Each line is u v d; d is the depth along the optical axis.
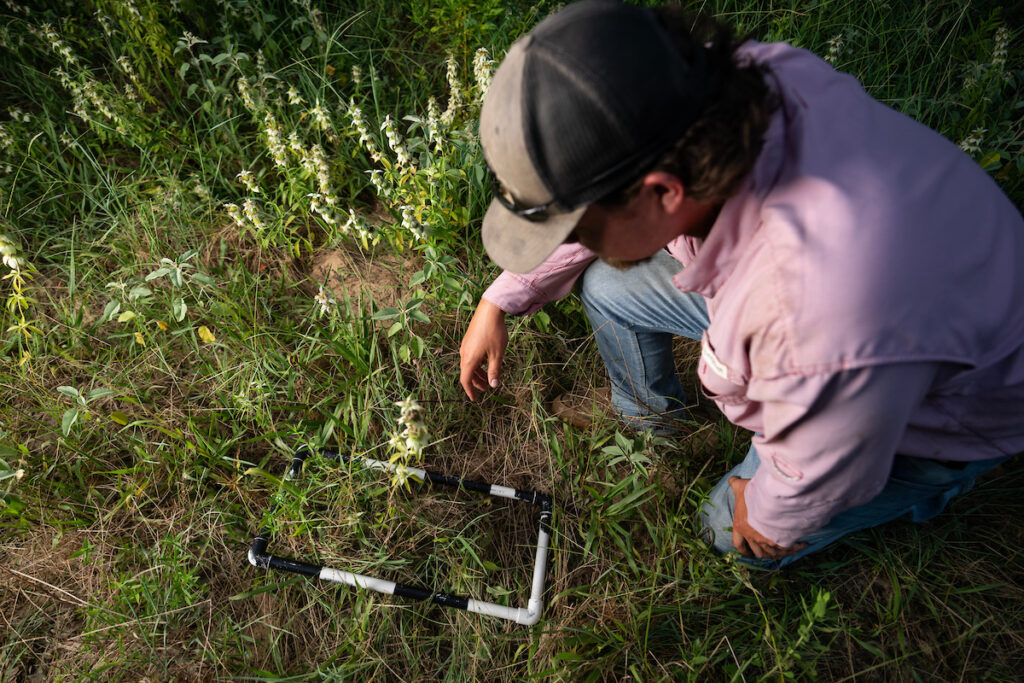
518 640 1.83
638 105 0.83
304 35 3.02
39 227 2.49
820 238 0.91
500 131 0.91
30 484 1.97
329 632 1.83
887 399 0.95
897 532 1.95
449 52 2.68
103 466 2.07
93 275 2.43
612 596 1.80
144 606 1.84
